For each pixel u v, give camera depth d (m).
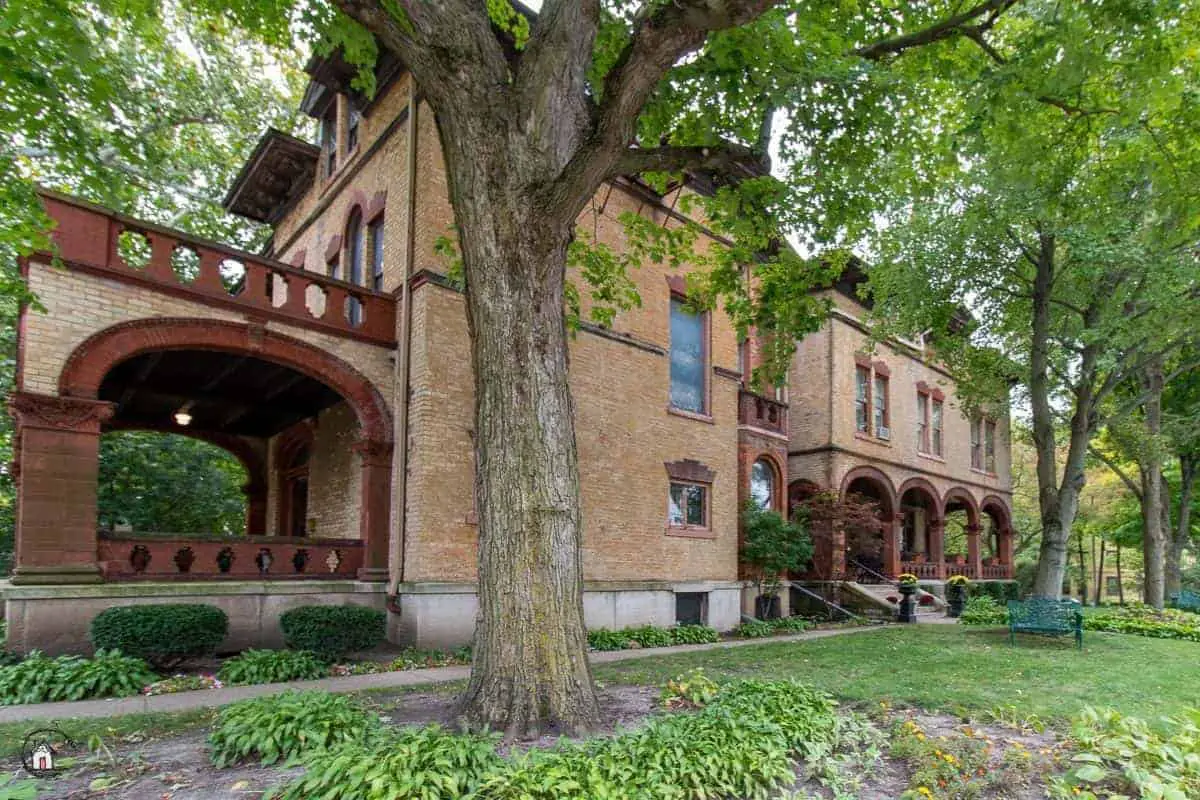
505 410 5.46
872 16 8.33
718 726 4.81
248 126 20.58
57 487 8.12
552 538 5.34
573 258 10.27
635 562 13.38
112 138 9.86
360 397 11.06
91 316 8.66
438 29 5.61
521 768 3.93
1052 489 14.12
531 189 5.59
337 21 7.39
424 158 11.54
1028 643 11.98
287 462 15.98
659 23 5.59
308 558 10.54
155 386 12.35
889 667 9.10
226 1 7.57
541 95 5.76
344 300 11.13
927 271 14.34
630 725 5.45
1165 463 25.30
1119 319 13.47
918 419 23.55
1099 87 7.97
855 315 20.67
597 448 12.97
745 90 8.05
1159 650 11.41
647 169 7.04
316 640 8.93
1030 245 14.54
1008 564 28.36
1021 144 8.31
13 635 7.76
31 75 7.06
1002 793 4.42
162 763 4.66
